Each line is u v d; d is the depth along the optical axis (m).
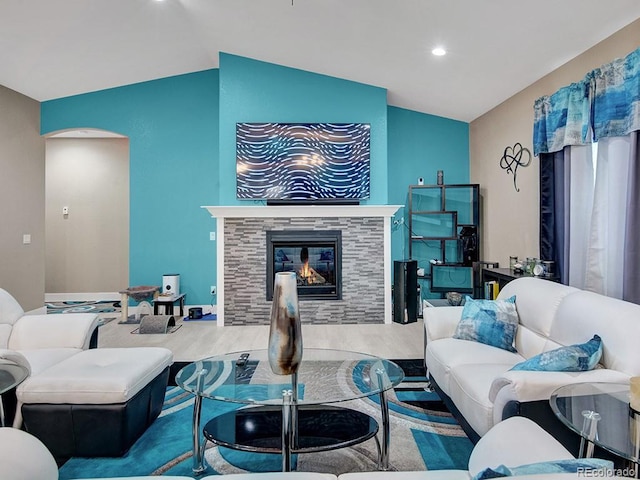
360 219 5.29
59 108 5.76
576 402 1.66
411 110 5.97
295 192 5.27
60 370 2.39
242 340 4.63
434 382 2.91
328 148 5.27
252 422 2.24
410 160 6.00
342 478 1.23
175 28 4.59
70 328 3.03
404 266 5.31
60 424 2.27
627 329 1.94
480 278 4.96
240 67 5.31
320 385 2.27
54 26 4.13
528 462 1.20
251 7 3.99
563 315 2.37
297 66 5.24
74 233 7.15
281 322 2.03
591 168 3.53
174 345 4.45
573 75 3.71
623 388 1.76
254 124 5.25
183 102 5.94
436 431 2.55
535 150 4.13
